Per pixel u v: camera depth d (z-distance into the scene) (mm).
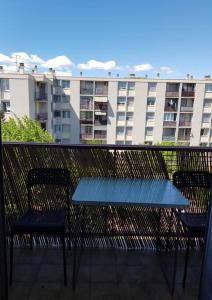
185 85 24016
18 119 9688
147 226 2387
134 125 24953
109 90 24172
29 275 1937
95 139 25359
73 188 2273
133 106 24531
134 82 23938
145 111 24562
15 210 2307
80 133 24969
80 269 2023
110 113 24688
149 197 1680
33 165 2254
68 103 24234
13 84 18578
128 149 2213
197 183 2113
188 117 24797
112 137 25344
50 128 22922
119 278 1931
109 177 2229
